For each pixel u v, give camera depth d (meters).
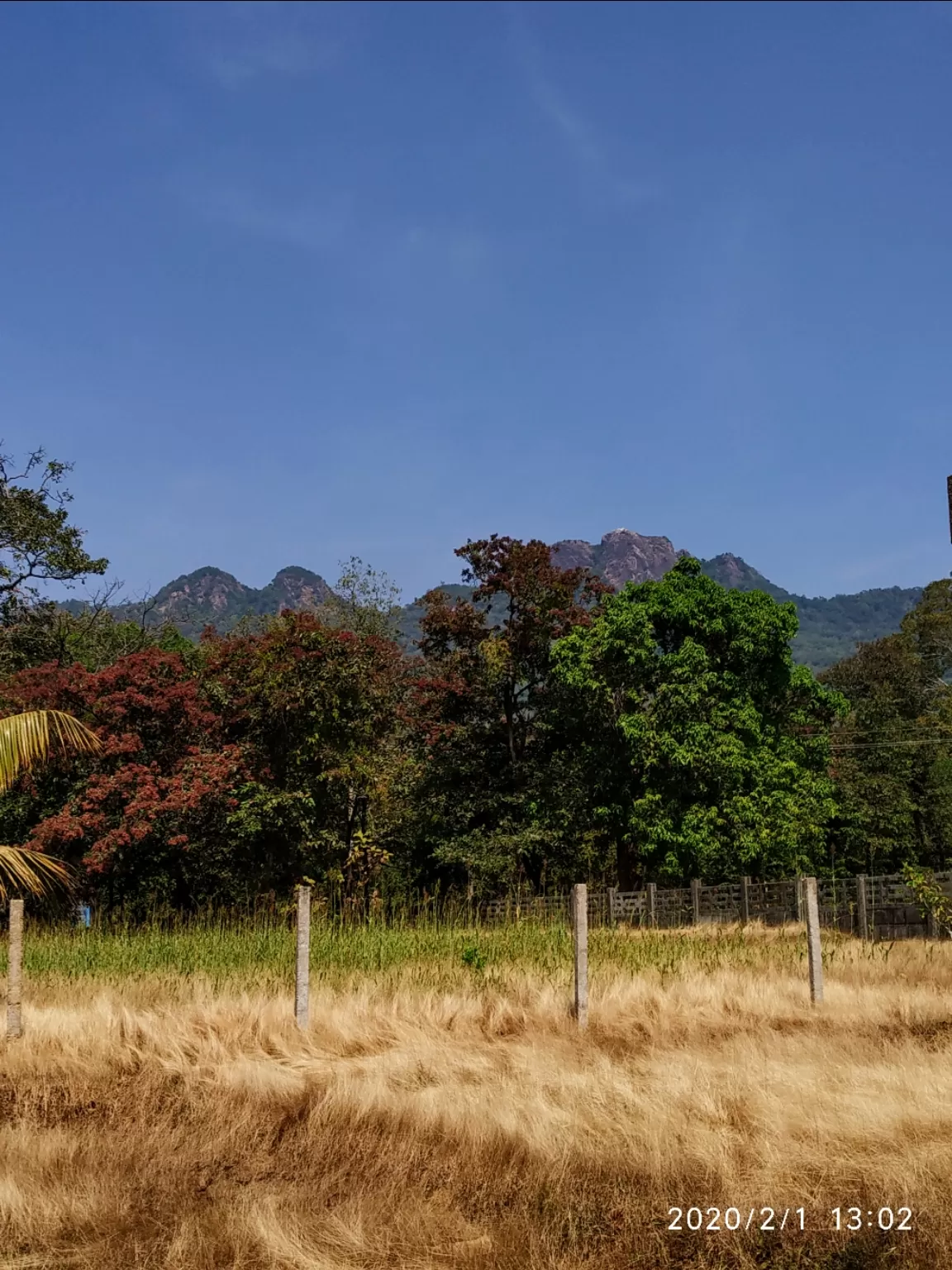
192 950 15.54
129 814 24.38
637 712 30.14
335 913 23.38
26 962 15.44
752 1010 11.57
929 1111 7.30
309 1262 5.64
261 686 27.67
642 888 34.25
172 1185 6.89
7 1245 6.00
